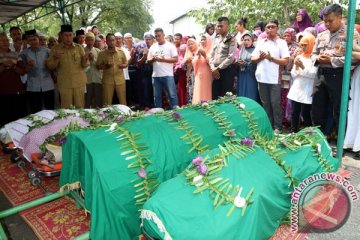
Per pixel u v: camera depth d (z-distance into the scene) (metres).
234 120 3.51
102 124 3.03
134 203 2.46
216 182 2.13
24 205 2.85
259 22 7.03
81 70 6.11
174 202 2.03
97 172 2.39
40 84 6.38
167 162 2.69
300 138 2.98
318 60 4.24
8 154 4.85
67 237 2.76
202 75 6.11
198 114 3.35
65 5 11.75
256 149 2.61
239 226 1.96
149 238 2.08
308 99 4.89
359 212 3.04
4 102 6.13
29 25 25.98
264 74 5.16
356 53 3.93
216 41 5.96
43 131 3.84
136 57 8.15
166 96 7.61
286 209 2.42
